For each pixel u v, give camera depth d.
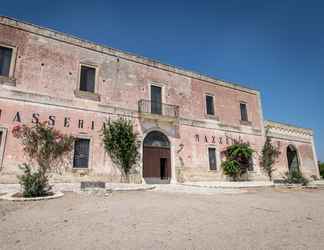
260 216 6.38
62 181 12.52
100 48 15.81
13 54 12.69
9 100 12.06
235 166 19.27
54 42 14.16
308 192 13.64
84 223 5.35
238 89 22.94
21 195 8.73
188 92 19.42
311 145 27.47
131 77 16.67
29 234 4.64
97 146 14.08
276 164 22.94
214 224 5.41
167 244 4.05
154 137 16.84
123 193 10.22
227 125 20.92
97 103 14.77
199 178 17.95
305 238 4.45
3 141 11.47
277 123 24.94
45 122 12.76
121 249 3.82
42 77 13.26
